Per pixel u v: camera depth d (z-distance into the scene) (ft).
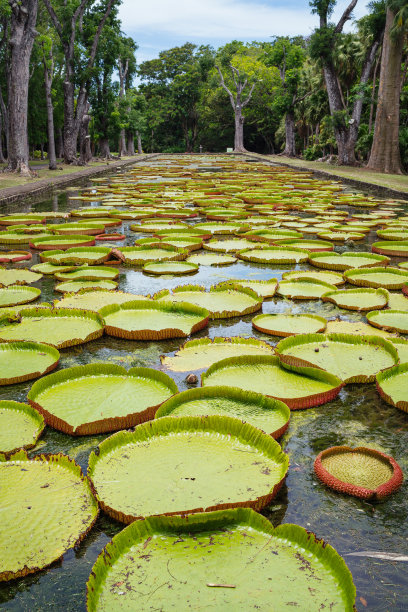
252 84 122.62
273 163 82.17
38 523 4.84
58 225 21.48
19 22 45.50
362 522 5.15
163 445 6.06
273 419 6.71
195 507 4.90
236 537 4.59
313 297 12.39
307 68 102.68
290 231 20.44
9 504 5.08
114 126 84.48
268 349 9.09
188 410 6.91
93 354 9.19
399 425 7.00
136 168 68.39
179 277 14.61
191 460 5.73
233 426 6.20
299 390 7.60
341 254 16.40
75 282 13.43
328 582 4.09
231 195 34.88
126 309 11.19
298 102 101.04
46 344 9.05
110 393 7.41
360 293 12.55
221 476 5.42
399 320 10.53
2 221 23.26
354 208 30.60
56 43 71.15
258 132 137.59
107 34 73.92
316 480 5.81
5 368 8.38
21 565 4.41
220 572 4.18
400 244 18.57
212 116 136.26
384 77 55.36
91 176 54.03
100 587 4.07
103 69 77.56
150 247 17.83
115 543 4.37
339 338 9.42
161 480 5.36
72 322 10.49
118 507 4.91
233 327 10.57
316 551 4.35
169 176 53.88
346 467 5.92
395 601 4.25
